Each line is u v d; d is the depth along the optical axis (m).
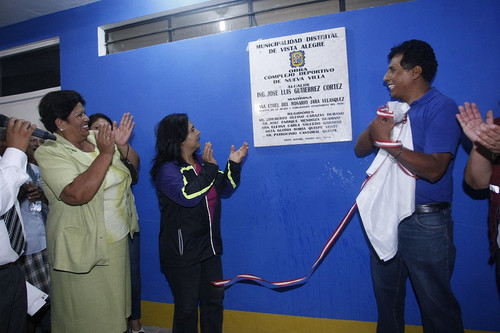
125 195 1.83
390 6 1.86
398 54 1.56
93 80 2.46
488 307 1.77
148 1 2.35
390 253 1.52
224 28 2.32
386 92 1.89
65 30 2.55
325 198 2.01
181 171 1.71
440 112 1.45
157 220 2.34
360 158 1.94
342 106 1.93
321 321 2.04
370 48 1.90
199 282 1.72
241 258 2.16
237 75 2.13
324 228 2.02
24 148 1.36
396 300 1.70
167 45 2.27
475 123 1.39
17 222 1.40
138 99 2.36
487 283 1.77
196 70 2.21
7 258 1.32
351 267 1.98
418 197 1.51
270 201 2.09
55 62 2.82
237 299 2.18
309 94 1.97
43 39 2.65
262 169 2.10
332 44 1.93
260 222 2.12
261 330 2.14
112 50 2.59
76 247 1.57
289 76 2.00
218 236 1.85
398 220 1.52
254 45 2.05
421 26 1.82
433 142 1.43
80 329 1.60
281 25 2.03
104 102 2.44
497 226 1.36
